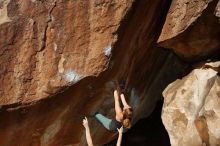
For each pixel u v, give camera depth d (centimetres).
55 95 691
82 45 682
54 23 680
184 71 798
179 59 813
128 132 999
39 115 716
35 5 678
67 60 684
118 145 699
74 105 739
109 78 720
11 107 682
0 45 670
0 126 707
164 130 999
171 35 715
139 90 847
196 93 738
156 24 757
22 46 677
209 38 727
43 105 700
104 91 741
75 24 680
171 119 745
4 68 673
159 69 873
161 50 821
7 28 672
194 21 691
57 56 682
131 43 729
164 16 739
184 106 739
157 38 772
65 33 682
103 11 677
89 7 679
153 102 926
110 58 683
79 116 765
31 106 689
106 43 678
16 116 702
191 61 780
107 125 773
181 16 702
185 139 725
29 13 678
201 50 750
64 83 683
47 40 680
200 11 685
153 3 703
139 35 740
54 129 758
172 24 713
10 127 714
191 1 692
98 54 680
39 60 682
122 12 671
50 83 682
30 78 680
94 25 680
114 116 789
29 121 719
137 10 687
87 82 700
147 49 791
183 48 752
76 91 710
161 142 989
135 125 1005
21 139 740
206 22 703
